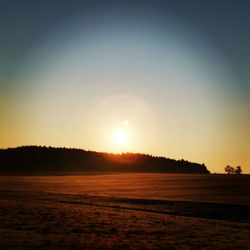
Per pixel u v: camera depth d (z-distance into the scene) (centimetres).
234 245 3164
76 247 2812
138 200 7750
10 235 3141
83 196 8531
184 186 13775
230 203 7312
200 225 4259
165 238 3353
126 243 3039
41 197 8081
